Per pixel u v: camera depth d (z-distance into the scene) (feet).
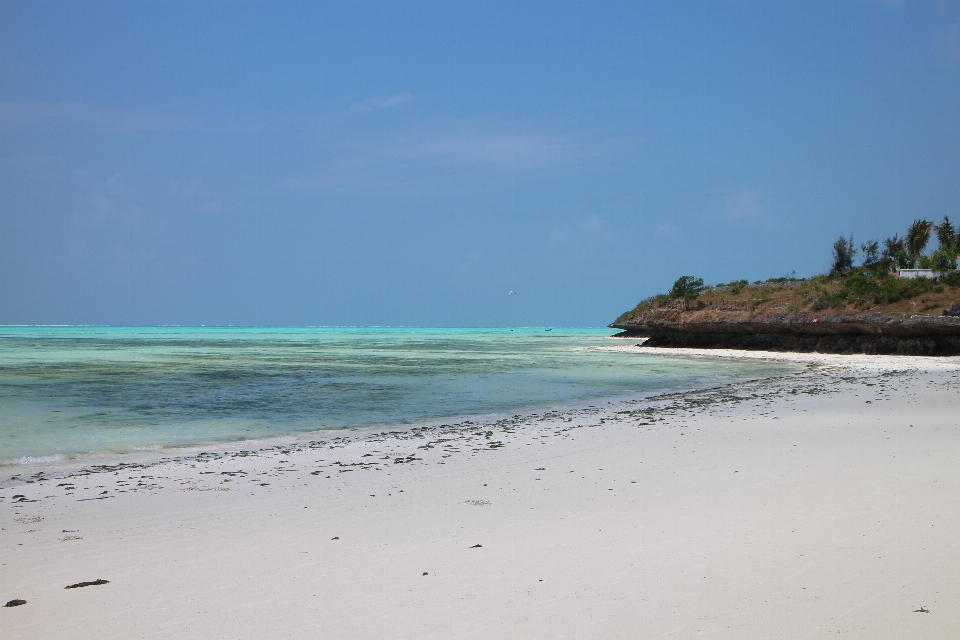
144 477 43.16
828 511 30.25
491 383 116.67
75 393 96.68
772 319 228.63
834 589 21.15
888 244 297.12
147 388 104.68
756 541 26.25
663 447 50.88
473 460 47.65
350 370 146.82
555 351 246.27
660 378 128.06
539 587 22.18
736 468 41.57
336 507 34.55
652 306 289.53
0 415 73.77
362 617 20.08
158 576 24.00
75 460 50.11
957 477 36.52
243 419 72.74
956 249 262.06
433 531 29.53
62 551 27.22
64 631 19.36
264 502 35.91
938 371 134.21
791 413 70.23
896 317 194.18
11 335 475.31
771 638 18.02
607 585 22.17
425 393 99.91
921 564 23.04
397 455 50.55
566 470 43.19
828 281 247.09
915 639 17.74
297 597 21.77
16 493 38.63
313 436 61.77
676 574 22.95
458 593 21.84
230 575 24.03
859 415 66.80
